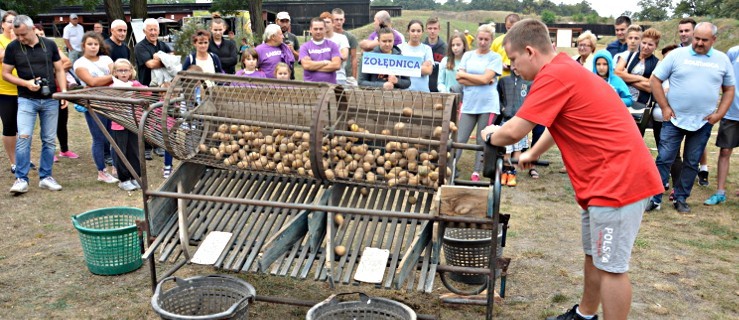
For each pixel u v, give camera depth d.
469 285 4.34
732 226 5.84
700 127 6.01
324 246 3.62
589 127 3.07
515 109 7.34
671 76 6.06
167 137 3.73
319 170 3.60
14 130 6.89
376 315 3.36
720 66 5.88
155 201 3.77
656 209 6.38
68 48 12.96
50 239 5.19
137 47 7.43
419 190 3.65
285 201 3.84
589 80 3.08
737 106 6.32
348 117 3.88
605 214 3.05
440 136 3.50
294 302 3.67
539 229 5.74
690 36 6.80
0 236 5.23
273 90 3.91
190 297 3.54
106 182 7.05
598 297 3.51
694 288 4.38
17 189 6.31
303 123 3.79
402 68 6.83
